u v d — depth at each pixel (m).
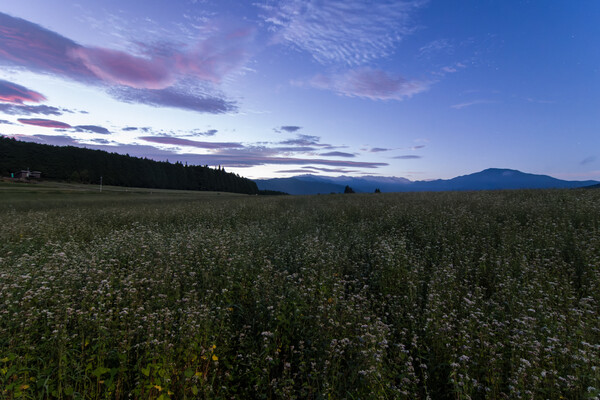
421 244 9.29
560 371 3.25
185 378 3.34
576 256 6.92
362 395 3.18
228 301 5.21
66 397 3.34
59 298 4.74
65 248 8.34
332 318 4.41
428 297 5.03
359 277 6.69
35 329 3.93
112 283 5.46
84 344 3.73
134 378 3.53
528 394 2.87
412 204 16.36
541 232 8.50
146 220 14.34
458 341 3.79
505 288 5.25
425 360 3.96
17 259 7.18
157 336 3.74
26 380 3.26
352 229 11.17
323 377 3.30
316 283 5.79
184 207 20.05
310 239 9.00
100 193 55.12
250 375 3.75
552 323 4.02
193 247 7.95
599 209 10.48
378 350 3.49
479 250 8.16
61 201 30.34
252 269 6.64
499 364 3.47
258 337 4.45
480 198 16.75
